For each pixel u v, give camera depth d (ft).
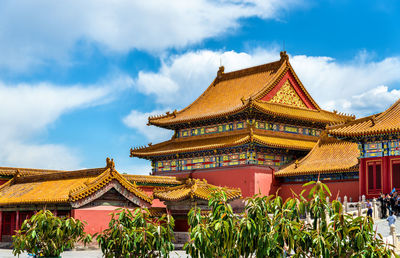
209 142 296.30
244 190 273.75
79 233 134.10
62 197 186.70
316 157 273.33
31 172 254.27
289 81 308.81
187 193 199.21
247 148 275.18
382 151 231.30
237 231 98.94
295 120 298.15
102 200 189.88
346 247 93.81
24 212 204.03
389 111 238.27
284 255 101.60
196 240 101.14
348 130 235.20
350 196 253.03
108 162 191.21
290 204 98.63
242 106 277.23
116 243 119.75
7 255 173.58
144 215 123.34
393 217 171.94
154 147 319.47
